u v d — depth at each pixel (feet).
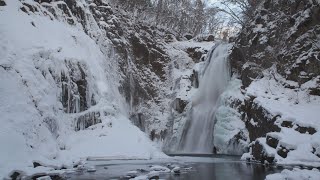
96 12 95.50
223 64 93.40
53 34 73.41
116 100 84.79
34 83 60.29
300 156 48.16
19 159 45.62
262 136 65.31
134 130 71.87
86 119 68.44
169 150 92.43
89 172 43.55
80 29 85.35
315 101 64.59
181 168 48.14
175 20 133.49
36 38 68.03
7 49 60.75
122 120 74.95
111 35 94.48
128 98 93.66
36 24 71.92
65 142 61.26
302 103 65.10
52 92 64.18
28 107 55.21
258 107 68.59
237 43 92.27
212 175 41.19
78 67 71.72
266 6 90.43
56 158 51.90
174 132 93.66
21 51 62.54
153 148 67.36
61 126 63.36
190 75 103.96
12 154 46.21
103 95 76.02
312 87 66.64
